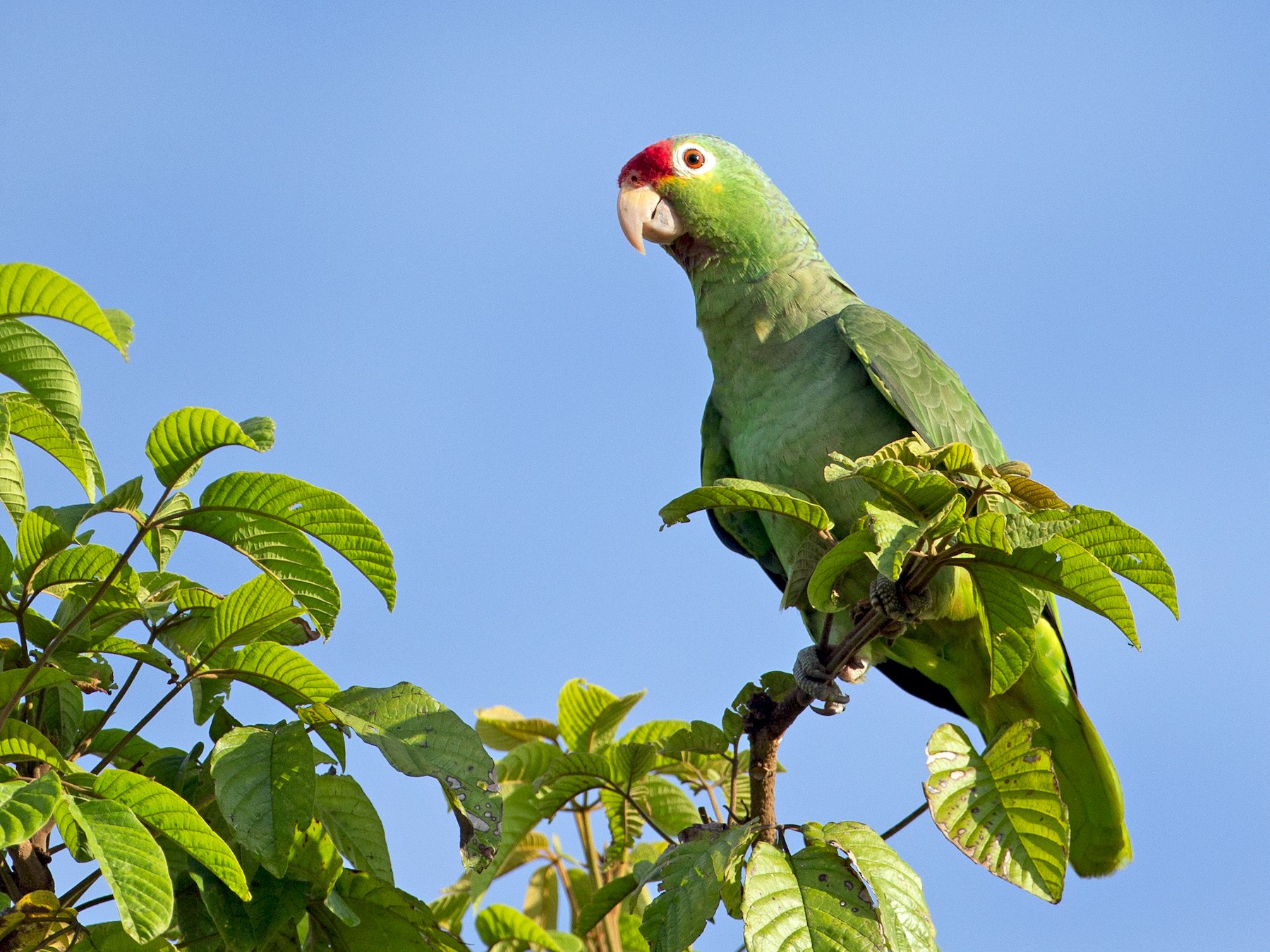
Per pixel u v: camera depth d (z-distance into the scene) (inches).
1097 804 389.1
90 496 202.7
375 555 195.3
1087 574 210.4
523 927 279.1
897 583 257.6
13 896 191.6
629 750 273.0
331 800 199.6
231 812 181.2
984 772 232.5
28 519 191.8
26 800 150.9
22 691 182.5
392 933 206.4
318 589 200.5
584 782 280.1
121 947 181.2
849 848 214.8
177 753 213.6
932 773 230.8
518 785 295.4
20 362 185.0
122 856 152.9
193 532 197.9
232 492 191.5
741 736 259.1
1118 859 393.7
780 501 229.5
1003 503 221.6
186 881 193.6
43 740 167.5
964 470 230.8
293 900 191.5
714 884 213.6
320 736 206.8
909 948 204.1
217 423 181.2
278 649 198.4
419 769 192.1
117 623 213.8
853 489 352.8
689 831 245.0
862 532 207.8
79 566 199.9
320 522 193.2
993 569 221.9
